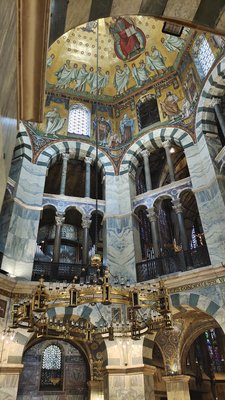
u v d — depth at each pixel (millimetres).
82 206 16234
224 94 15875
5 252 12945
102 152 18516
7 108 3010
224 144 15680
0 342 11250
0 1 2197
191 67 17688
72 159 18656
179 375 15414
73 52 20172
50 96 19469
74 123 19219
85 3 5211
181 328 15758
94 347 16641
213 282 11875
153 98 19719
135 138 18609
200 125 15852
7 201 14406
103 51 20844
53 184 21250
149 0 5625
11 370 10953
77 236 20938
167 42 19125
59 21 4988
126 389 11656
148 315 12438
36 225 14547
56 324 10812
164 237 20844
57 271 13945
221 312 11266
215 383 22547
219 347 24453
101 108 20469
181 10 5840
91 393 15758
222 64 15062
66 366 16562
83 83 20484
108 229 15492
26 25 3852
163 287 9000
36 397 15359
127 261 14492
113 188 17156
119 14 5820
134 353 12266
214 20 5906
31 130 17453
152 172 22016
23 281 12344
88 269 14367
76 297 8336
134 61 20562
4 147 2842
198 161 15422
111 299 8508
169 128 17562
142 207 16234
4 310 11750
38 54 4219
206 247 13148
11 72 3070
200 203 14031
